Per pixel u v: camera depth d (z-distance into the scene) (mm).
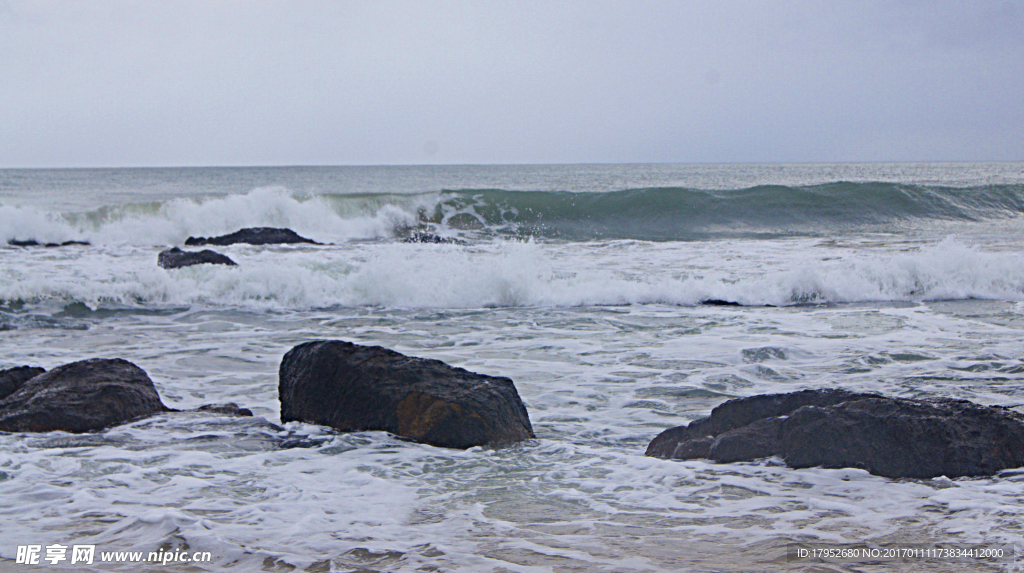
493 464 4605
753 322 10297
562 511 3750
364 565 3031
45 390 5551
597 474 4383
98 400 5484
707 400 6496
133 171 129000
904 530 3406
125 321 10680
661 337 9336
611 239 21344
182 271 12367
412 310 11508
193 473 4340
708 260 15664
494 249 17547
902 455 4227
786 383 7051
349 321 10617
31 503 3764
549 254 16734
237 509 3723
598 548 3232
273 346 8992
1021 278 12539
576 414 6082
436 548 3229
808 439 4410
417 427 5125
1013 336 9180
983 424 4371
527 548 3232
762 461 4449
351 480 4262
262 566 3006
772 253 16703
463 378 5469
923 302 12039
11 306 11125
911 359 7961
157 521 3496
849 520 3547
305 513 3674
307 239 20156
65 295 11508
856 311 11156
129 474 4293
